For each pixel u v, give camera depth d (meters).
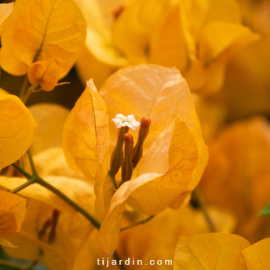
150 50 0.44
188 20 0.43
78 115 0.34
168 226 0.42
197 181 0.35
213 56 0.42
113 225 0.32
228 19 0.44
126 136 0.33
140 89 0.35
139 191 0.33
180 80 0.35
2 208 0.32
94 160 0.35
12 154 0.34
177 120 0.32
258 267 0.33
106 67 0.45
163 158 0.32
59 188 0.36
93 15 0.46
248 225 0.47
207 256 0.33
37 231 0.37
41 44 0.36
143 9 0.44
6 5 0.33
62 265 0.37
